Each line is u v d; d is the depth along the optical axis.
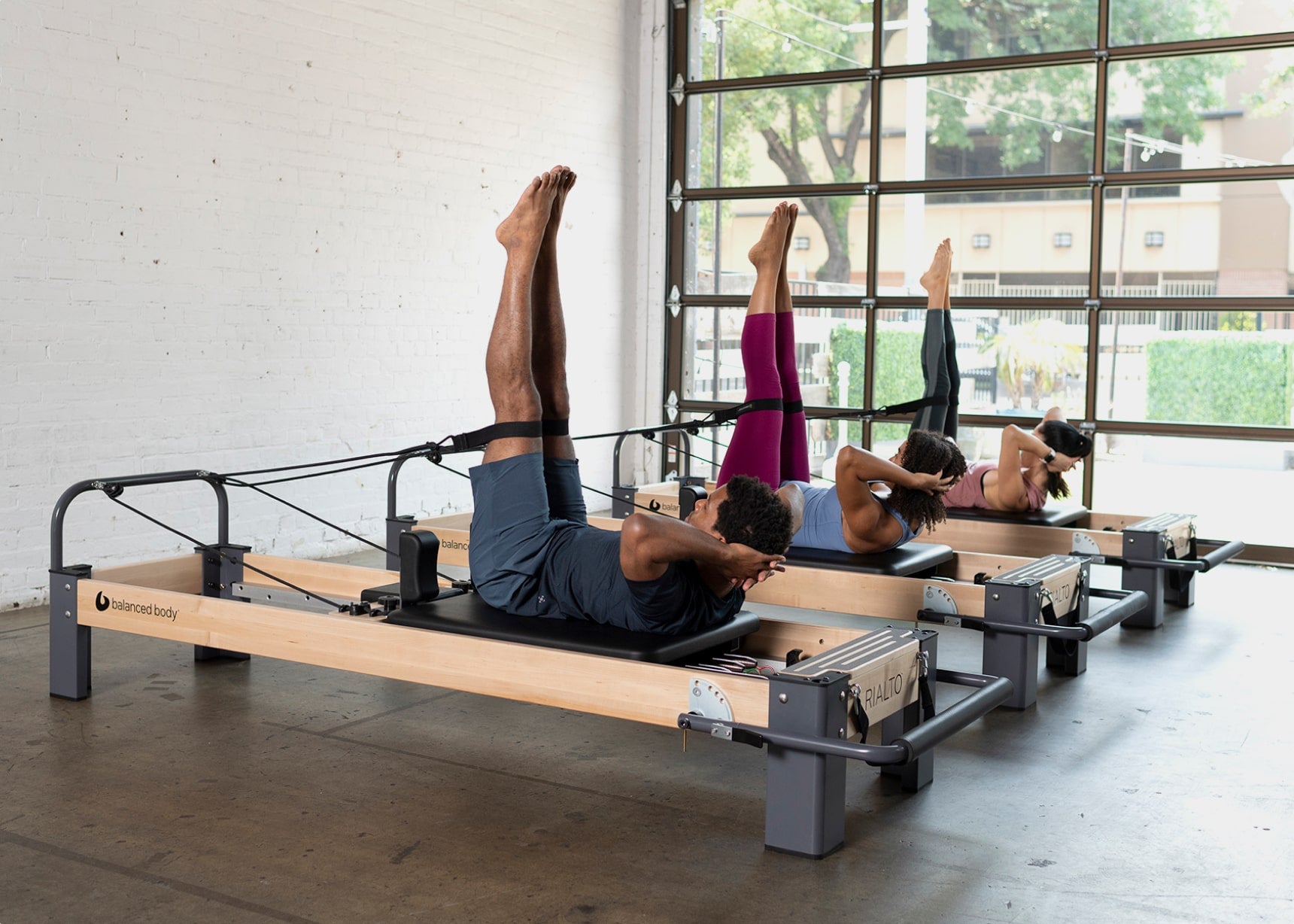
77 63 4.84
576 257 7.73
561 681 2.62
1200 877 2.35
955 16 7.06
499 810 2.68
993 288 7.07
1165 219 6.56
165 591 3.29
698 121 8.03
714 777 2.93
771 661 3.22
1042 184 6.84
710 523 2.66
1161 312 6.57
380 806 2.69
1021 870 2.38
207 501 5.55
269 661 4.01
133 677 3.75
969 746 3.16
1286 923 2.16
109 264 5.02
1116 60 6.59
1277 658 4.16
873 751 2.23
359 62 6.16
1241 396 6.43
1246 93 6.37
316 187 5.98
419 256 6.63
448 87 6.71
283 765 2.95
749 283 7.93
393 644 2.85
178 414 5.38
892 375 7.43
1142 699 3.64
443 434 6.91
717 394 8.12
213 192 5.46
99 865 2.34
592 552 2.79
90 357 4.98
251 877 2.29
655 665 2.52
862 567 3.78
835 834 2.46
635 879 2.31
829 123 7.53
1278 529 6.36
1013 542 4.98
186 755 3.02
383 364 6.46
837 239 7.57
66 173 4.83
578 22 7.60
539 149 7.39
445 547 4.87
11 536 4.74
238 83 5.54
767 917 2.15
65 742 3.10
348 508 6.32
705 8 7.93
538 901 2.21
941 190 7.13
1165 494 6.62
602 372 8.06
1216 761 3.07
